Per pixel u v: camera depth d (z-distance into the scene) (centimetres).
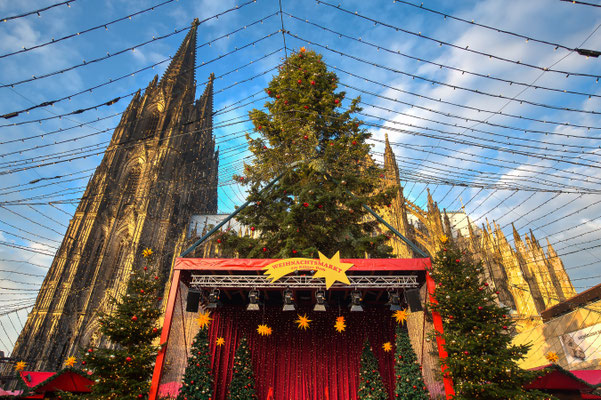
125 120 7250
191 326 1569
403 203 4191
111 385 1316
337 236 1977
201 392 1345
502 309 1282
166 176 6612
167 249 5850
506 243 4425
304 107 2158
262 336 1681
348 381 1603
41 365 4453
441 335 1261
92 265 5619
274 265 1409
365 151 2134
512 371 1138
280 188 2064
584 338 2178
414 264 1422
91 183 6262
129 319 1437
